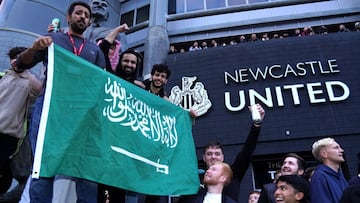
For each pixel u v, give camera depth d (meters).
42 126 2.03
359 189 2.30
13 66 2.83
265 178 10.97
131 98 2.89
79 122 2.25
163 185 2.84
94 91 2.49
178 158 3.20
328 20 14.76
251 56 12.51
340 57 11.78
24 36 11.28
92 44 3.09
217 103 11.91
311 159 10.81
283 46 12.44
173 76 12.91
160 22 15.82
